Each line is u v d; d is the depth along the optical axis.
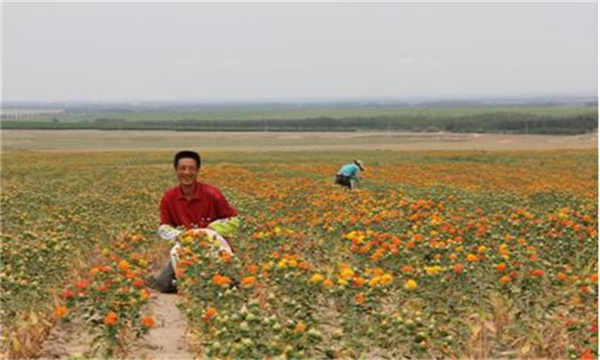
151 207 22.84
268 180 35.75
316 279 9.57
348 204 19.94
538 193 26.78
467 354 8.58
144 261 12.33
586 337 8.53
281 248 13.73
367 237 13.43
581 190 29.69
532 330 8.76
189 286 10.48
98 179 39.62
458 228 14.58
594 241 12.72
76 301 9.50
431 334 8.26
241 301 10.13
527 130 161.75
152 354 9.30
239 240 15.28
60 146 99.44
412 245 11.86
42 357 9.14
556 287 10.02
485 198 23.42
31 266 11.67
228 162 58.59
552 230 13.83
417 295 9.84
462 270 10.02
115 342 8.71
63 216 18.17
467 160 57.44
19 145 100.12
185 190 13.85
